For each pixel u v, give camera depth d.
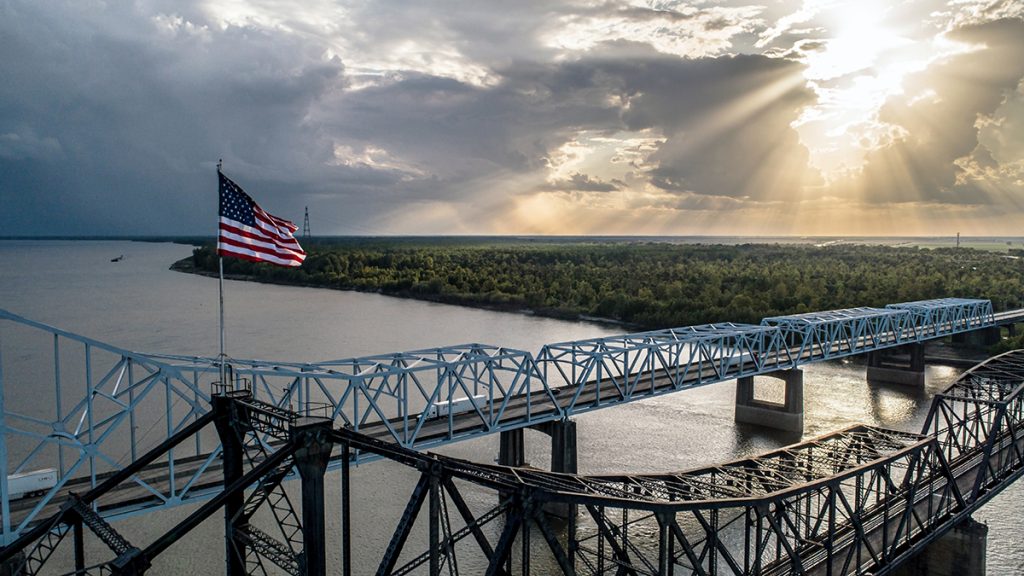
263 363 43.50
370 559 43.47
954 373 105.88
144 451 59.22
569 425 56.78
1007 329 138.25
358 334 127.25
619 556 29.73
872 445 40.97
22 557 30.39
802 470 37.38
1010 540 47.00
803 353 88.31
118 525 47.28
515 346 117.94
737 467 38.44
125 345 112.81
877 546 38.91
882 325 99.38
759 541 30.88
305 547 28.00
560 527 48.94
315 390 81.69
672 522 27.83
